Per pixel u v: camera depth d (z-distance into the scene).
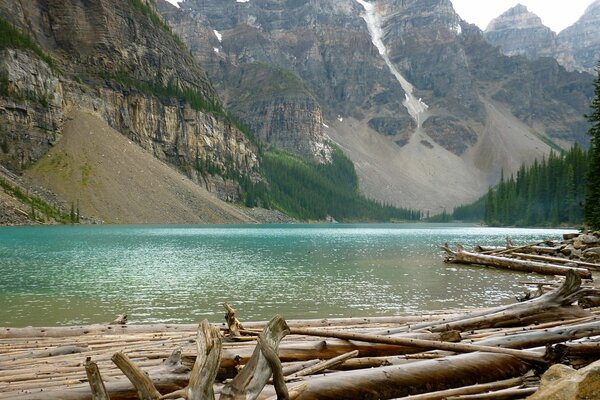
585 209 56.72
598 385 4.63
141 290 25.17
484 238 85.94
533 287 26.16
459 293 24.25
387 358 7.77
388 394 6.51
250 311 19.45
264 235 98.00
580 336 9.17
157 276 30.98
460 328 10.67
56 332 12.08
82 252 49.50
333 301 21.89
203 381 4.03
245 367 4.43
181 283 27.91
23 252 49.00
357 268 36.56
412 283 28.06
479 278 30.34
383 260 43.66
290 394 4.72
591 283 23.34
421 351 8.50
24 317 18.28
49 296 23.22
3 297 22.86
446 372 7.06
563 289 11.38
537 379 7.16
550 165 136.25
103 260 41.41
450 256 41.47
